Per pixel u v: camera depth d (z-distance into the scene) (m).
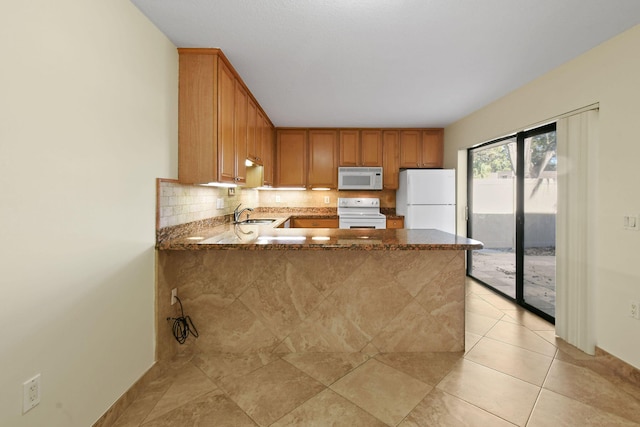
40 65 1.15
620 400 1.72
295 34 1.98
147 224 1.84
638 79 1.85
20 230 1.09
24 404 1.12
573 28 1.89
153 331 1.93
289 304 2.23
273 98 3.26
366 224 4.55
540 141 2.88
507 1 1.64
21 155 1.08
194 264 2.21
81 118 1.34
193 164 2.18
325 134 4.67
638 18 1.79
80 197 1.34
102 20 1.45
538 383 1.87
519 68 2.49
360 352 2.24
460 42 2.07
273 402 1.70
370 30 1.94
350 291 2.23
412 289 2.23
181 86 2.17
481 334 2.51
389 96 3.18
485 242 3.81
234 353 2.23
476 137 3.72
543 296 2.87
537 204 2.94
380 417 1.58
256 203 4.88
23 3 1.08
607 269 2.06
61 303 1.26
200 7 1.70
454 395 1.76
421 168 4.68
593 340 2.17
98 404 1.47
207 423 1.54
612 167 2.01
